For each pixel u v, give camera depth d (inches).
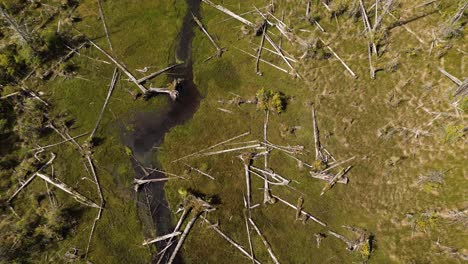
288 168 665.6
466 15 708.0
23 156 655.1
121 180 660.1
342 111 692.7
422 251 596.4
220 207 643.5
